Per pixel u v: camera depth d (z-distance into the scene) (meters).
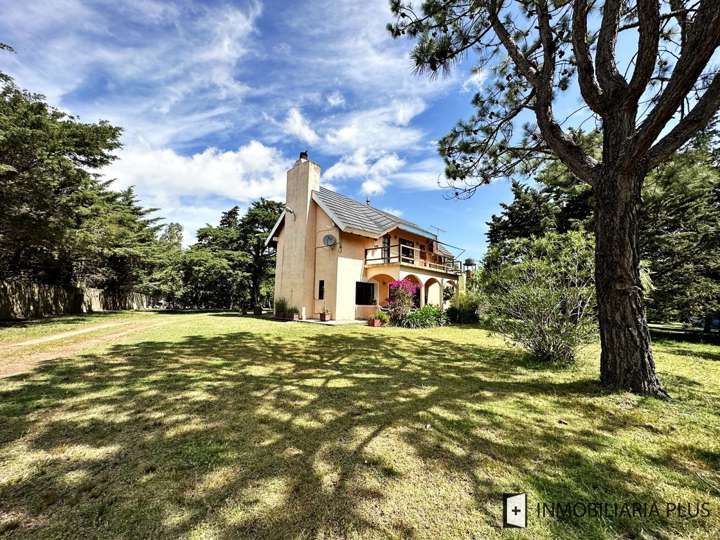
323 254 16.89
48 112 13.57
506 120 7.89
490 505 2.25
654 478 2.62
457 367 6.54
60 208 13.04
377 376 5.70
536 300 6.96
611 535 1.99
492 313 7.96
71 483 2.42
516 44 6.74
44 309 16.84
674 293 12.75
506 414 3.95
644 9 4.31
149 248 26.25
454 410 4.07
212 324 13.55
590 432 3.46
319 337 10.31
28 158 11.21
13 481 2.44
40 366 5.85
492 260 8.16
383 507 2.20
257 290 30.75
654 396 4.60
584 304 7.04
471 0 6.16
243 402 4.21
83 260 19.70
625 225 4.85
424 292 19.70
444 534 1.96
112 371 5.55
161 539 1.89
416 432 3.41
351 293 16.81
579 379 5.61
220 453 2.90
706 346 10.62
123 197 27.34
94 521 2.04
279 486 2.43
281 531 1.97
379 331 12.51
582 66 5.18
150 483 2.44
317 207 17.55
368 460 2.82
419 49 6.27
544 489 2.44
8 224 11.77
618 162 4.77
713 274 12.94
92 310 21.56
